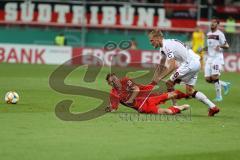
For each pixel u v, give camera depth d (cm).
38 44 12962
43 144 3475
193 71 4847
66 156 3183
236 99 6625
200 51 6762
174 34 12750
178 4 13062
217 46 6588
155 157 3195
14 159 3089
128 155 3234
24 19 13275
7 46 12531
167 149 3422
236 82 9256
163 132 3984
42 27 13200
